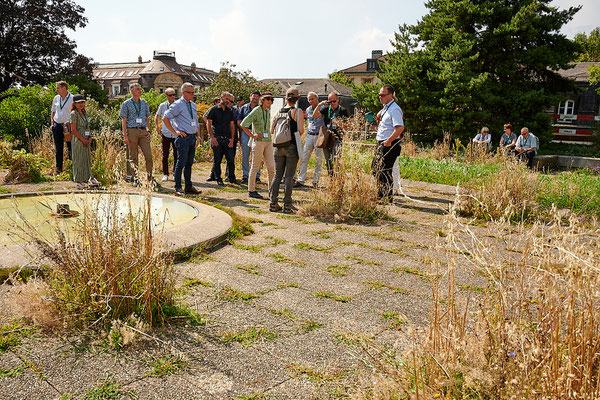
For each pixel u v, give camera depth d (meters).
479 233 5.80
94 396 2.35
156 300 3.27
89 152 8.41
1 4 34.16
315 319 3.33
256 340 2.99
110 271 3.18
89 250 3.29
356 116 8.95
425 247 5.28
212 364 2.69
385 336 3.08
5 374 2.53
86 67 39.91
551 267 2.09
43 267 3.66
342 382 2.52
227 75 30.42
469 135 23.61
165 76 85.12
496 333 2.21
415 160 13.71
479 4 25.12
